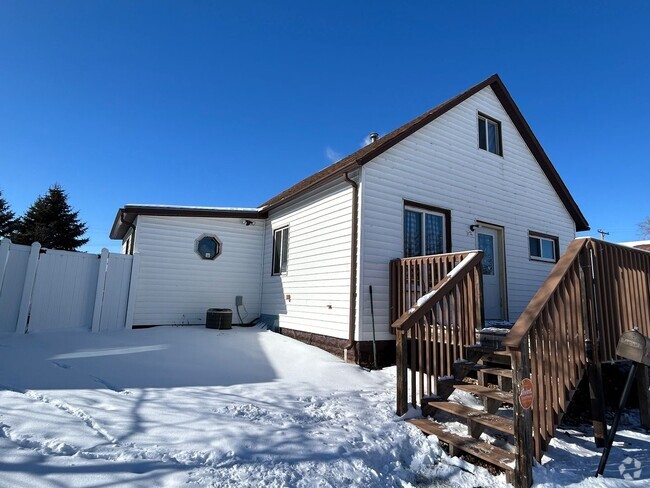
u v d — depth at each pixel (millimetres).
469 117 8805
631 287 4453
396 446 3182
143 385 4219
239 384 4590
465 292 4691
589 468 3061
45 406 3213
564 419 4375
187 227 9359
